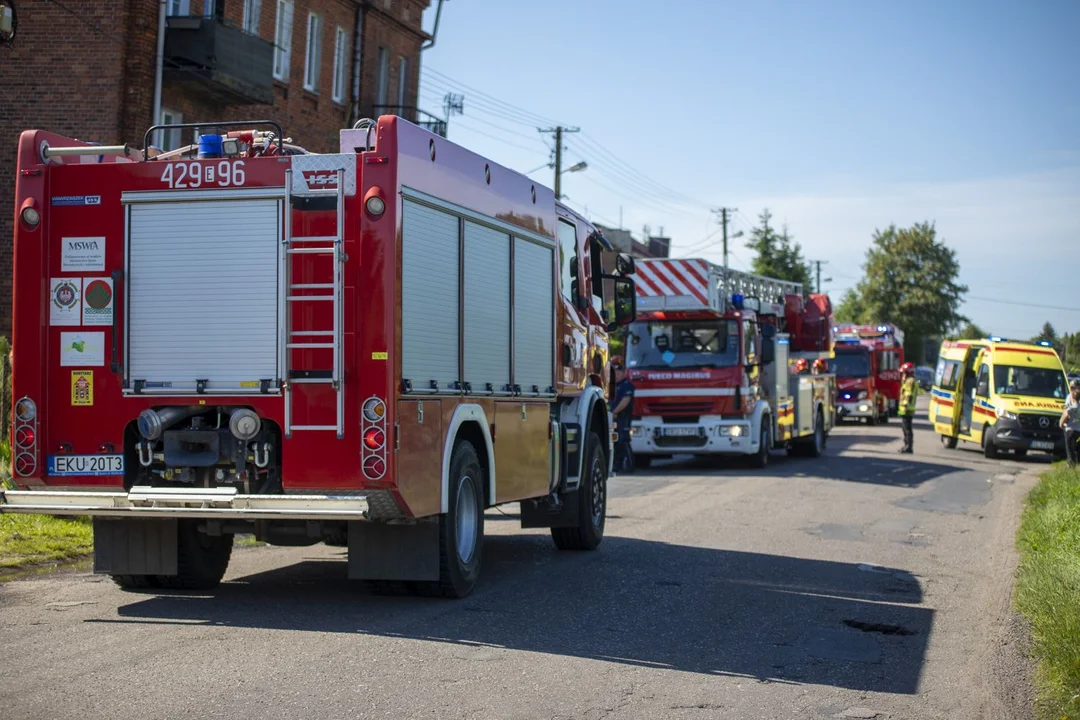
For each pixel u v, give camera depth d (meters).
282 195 8.22
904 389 30.16
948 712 6.56
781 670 7.43
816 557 12.45
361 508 7.98
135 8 24.66
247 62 26.81
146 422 8.28
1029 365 30.28
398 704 6.22
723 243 69.19
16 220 8.57
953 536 14.57
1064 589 9.27
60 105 24.64
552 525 12.09
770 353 24.44
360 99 34.09
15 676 6.59
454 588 9.19
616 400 22.94
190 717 5.84
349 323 8.09
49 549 10.82
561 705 6.34
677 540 13.52
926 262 109.94
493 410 9.95
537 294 11.06
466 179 9.41
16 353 8.55
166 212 8.41
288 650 7.38
